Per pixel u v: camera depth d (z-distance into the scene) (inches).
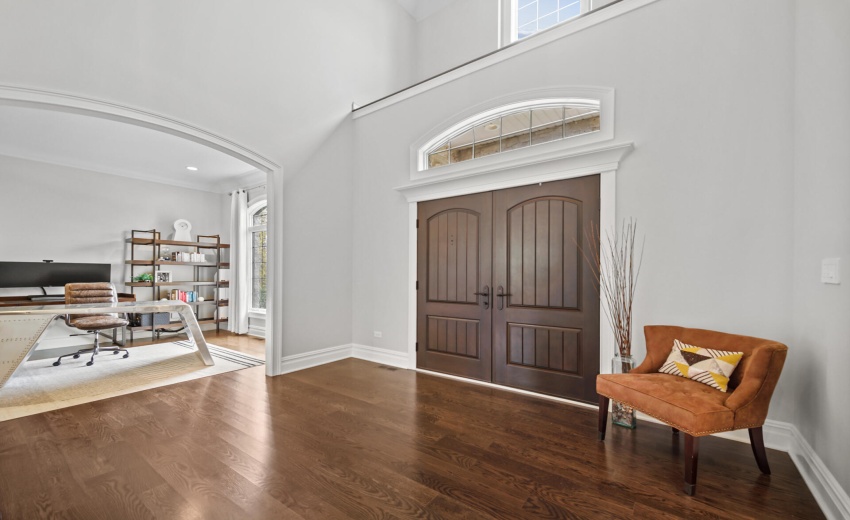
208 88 143.9
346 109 193.9
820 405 76.9
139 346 220.1
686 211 107.5
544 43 136.3
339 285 187.9
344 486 77.6
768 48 97.0
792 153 93.2
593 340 123.6
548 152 133.0
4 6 104.0
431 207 165.5
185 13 138.4
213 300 288.4
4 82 103.5
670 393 82.9
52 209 221.6
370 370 166.7
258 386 143.4
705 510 70.2
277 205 163.0
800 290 88.4
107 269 238.4
